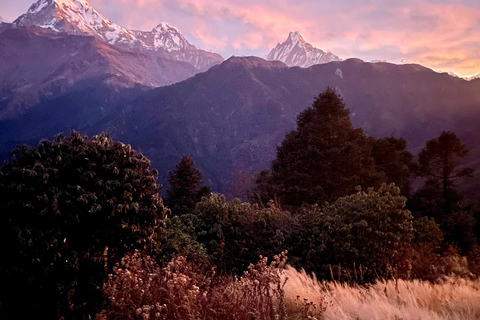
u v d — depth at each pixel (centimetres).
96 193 622
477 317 491
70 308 510
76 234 591
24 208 546
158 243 726
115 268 477
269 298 432
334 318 447
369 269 767
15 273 505
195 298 395
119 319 395
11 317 495
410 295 572
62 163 627
